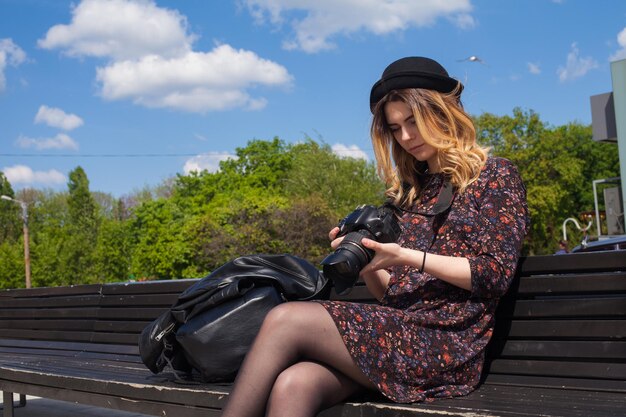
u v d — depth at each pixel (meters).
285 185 45.19
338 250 2.06
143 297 4.08
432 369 2.10
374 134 2.46
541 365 2.38
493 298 2.25
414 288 2.26
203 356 2.54
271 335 1.95
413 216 2.39
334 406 2.05
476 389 2.32
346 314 2.01
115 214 72.56
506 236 2.17
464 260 2.13
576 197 44.22
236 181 47.31
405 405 1.98
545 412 1.86
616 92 18.25
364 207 2.16
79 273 47.88
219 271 2.71
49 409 5.45
